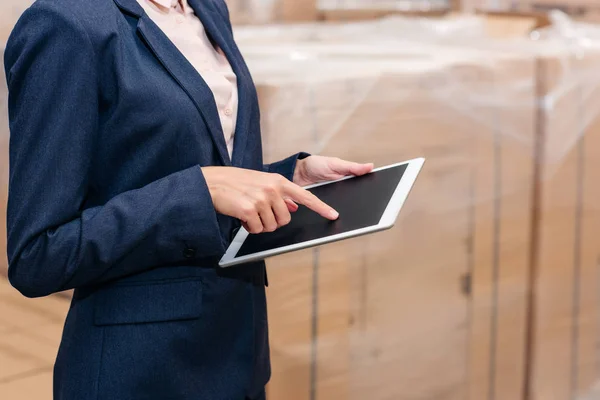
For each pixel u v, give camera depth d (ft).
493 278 6.48
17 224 2.93
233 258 3.12
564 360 7.20
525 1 9.87
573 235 6.95
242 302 3.46
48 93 2.86
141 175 3.10
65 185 2.87
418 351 6.01
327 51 6.21
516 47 6.86
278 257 4.95
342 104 5.10
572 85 6.59
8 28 6.34
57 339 6.40
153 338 3.16
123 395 3.12
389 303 5.72
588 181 6.92
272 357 5.01
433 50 6.52
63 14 2.86
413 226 5.81
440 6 10.02
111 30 2.95
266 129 4.76
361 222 3.09
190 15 3.55
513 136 6.32
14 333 6.51
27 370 6.15
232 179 3.06
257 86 4.75
